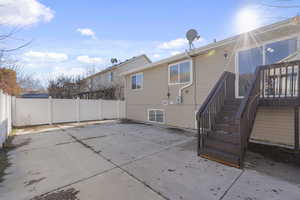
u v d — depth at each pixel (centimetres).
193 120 757
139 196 250
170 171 337
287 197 245
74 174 325
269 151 455
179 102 810
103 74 1997
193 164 374
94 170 344
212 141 417
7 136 635
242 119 354
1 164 376
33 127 877
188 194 255
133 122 1085
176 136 664
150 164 375
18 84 1098
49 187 276
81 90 1898
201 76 717
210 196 249
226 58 623
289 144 464
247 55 563
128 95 1238
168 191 263
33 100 931
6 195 253
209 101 457
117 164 376
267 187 274
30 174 326
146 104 1047
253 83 413
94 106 1166
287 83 418
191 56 746
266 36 513
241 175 317
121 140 599
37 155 438
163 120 917
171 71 862
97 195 253
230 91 559
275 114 491
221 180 298
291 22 431
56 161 395
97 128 852
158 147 511
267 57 514
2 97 529
